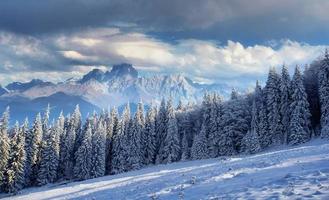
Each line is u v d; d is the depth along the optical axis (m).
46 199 43.97
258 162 30.09
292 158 28.11
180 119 116.75
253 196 16.39
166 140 103.19
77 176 97.75
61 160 103.56
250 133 82.94
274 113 84.00
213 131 94.44
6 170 84.25
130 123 106.88
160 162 103.81
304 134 77.88
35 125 96.56
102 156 98.31
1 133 84.31
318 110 89.50
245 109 96.25
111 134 109.31
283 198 15.08
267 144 84.19
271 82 86.31
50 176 94.38
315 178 17.81
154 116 111.56
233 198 16.77
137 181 40.28
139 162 104.00
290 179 18.48
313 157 26.30
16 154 85.50
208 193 19.47
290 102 82.88
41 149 95.94
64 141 105.31
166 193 22.84
